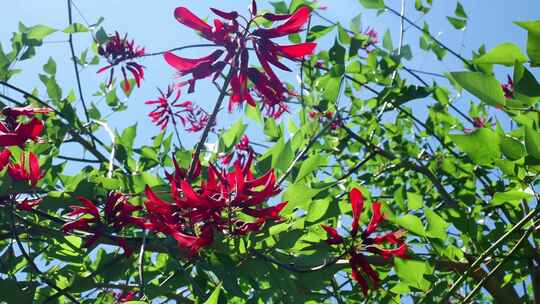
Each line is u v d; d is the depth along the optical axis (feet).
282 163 6.99
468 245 9.36
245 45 6.88
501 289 9.91
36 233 7.33
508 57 4.23
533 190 6.60
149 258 9.95
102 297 8.91
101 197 7.75
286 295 6.72
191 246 6.01
